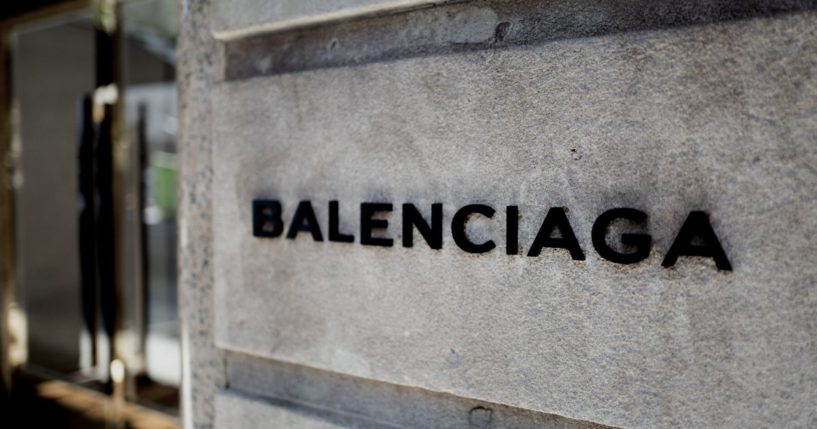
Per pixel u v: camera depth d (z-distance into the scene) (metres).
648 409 1.71
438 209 2.00
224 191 2.52
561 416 1.89
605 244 1.75
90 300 5.01
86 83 5.47
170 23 5.57
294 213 2.33
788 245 1.54
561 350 1.82
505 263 1.90
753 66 1.57
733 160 1.59
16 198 5.41
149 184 5.80
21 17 5.12
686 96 1.64
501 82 1.90
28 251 5.50
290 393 2.48
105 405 5.14
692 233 1.63
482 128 1.93
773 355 1.56
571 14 1.86
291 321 2.36
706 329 1.63
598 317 1.76
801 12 1.52
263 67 2.49
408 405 2.18
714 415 1.63
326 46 2.33
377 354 2.15
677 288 1.66
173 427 4.77
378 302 2.14
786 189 1.54
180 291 2.78
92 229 4.89
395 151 2.10
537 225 1.85
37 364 5.56
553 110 1.82
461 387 1.98
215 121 2.54
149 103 5.80
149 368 5.93
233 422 2.57
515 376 1.89
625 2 1.78
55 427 4.74
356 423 2.27
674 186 1.66
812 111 1.51
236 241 2.50
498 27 1.97
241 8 2.44
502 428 2.00
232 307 2.52
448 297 2.00
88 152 4.82
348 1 2.17
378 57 2.20
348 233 2.20
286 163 2.35
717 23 1.60
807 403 1.53
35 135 5.52
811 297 1.52
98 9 4.77
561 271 1.81
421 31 2.12
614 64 1.73
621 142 1.72
